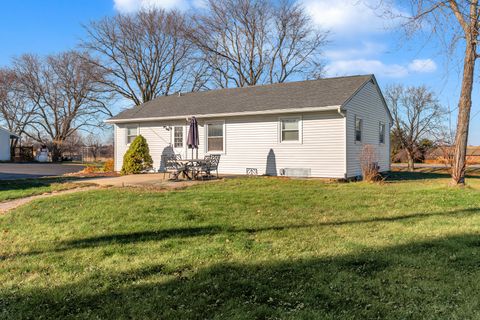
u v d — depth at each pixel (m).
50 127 37.00
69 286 3.30
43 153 32.97
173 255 4.17
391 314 2.63
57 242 4.86
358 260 3.85
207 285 3.24
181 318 2.63
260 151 14.31
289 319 2.58
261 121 14.27
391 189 9.80
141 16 30.06
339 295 2.98
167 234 5.12
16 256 4.31
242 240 4.74
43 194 9.56
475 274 3.40
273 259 3.94
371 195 8.59
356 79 14.98
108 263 3.94
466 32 9.49
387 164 18.19
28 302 2.96
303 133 13.45
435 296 2.93
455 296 2.92
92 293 3.12
